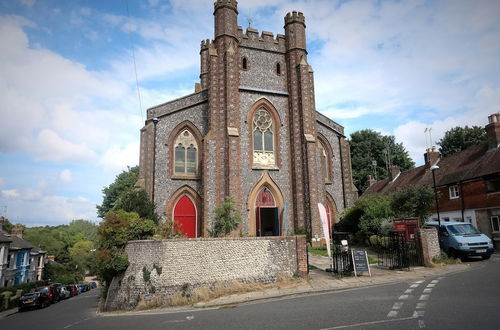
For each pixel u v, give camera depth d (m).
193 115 28.89
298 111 29.19
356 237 25.12
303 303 11.15
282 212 27.77
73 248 73.00
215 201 25.73
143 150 27.28
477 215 26.53
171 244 15.63
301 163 28.33
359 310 9.28
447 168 31.56
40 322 16.06
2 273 37.62
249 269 15.62
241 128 28.05
